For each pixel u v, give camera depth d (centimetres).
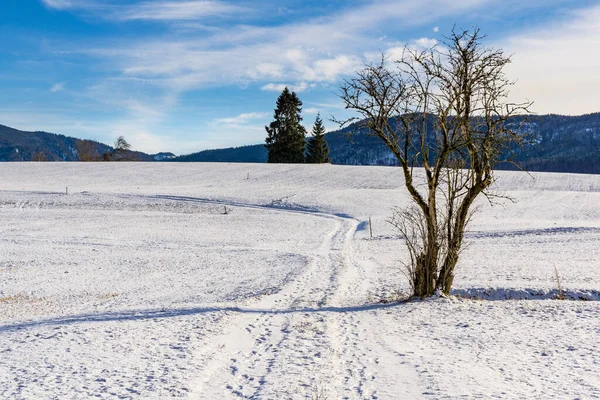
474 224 3553
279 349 829
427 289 1304
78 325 985
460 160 1273
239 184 6341
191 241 3141
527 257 2152
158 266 2194
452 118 1234
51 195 5147
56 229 3519
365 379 653
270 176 6925
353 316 1112
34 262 2259
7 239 3003
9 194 5134
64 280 1855
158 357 758
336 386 627
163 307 1254
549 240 2720
